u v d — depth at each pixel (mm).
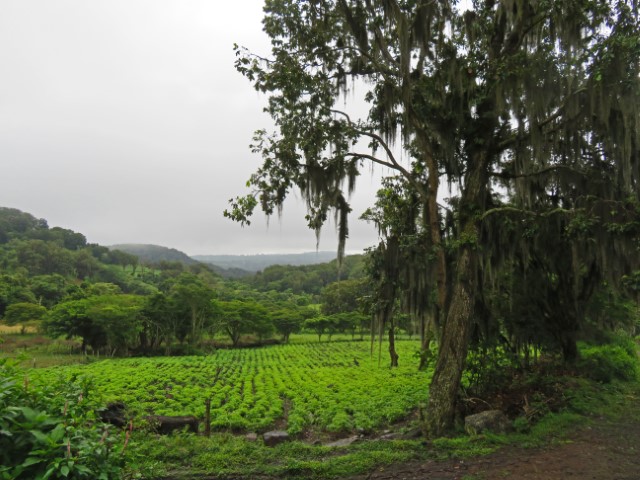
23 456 2973
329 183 10867
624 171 8164
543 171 9625
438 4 9391
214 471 6012
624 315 14180
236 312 56156
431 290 12133
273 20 10180
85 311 44719
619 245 8570
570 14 7664
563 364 12938
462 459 6672
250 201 10766
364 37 9688
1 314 72000
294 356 42688
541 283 12297
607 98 7676
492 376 11297
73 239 162625
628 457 6660
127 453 3547
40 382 3658
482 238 10008
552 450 7039
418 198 12414
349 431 13219
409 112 9656
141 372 29469
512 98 8602
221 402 19328
